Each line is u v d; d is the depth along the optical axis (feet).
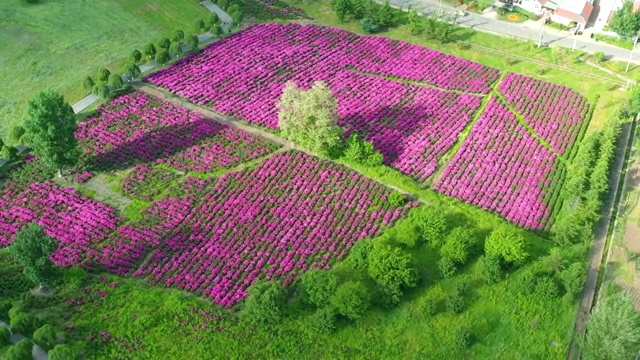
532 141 279.28
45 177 252.62
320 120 254.06
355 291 196.54
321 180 255.50
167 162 262.06
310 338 194.08
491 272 212.02
